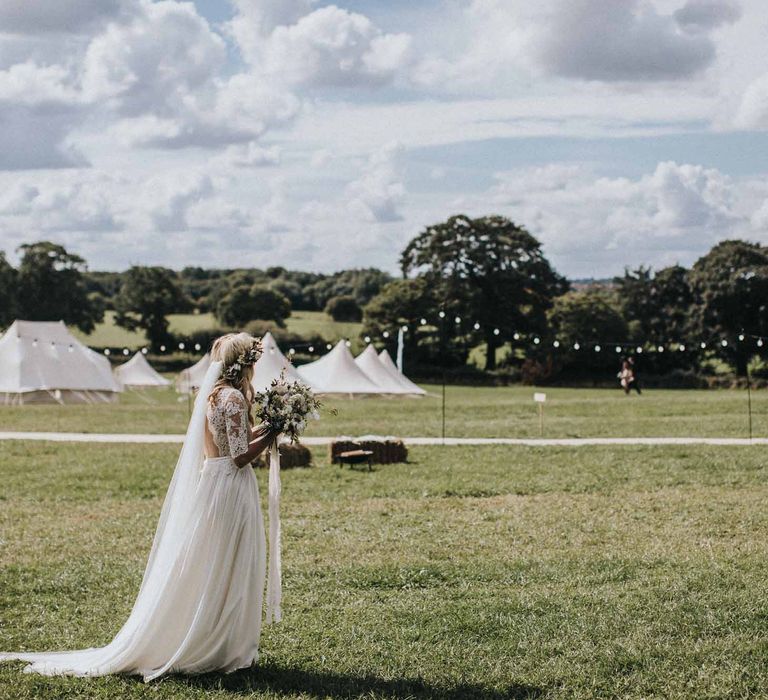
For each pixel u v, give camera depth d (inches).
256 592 214.4
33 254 2935.5
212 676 208.4
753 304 2315.5
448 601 274.5
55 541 368.8
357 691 201.8
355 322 3331.7
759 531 382.0
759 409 1168.8
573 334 2384.4
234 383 220.8
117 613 263.3
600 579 299.3
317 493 498.3
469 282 2529.5
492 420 1041.5
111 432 897.5
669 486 516.4
